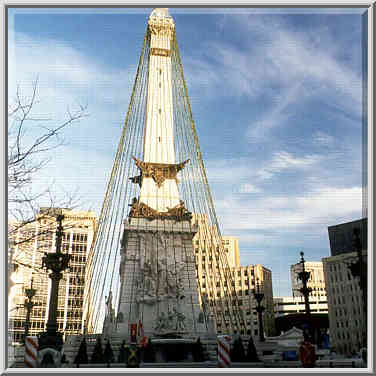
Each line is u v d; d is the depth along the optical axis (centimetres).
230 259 11931
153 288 5681
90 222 5719
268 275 11925
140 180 6738
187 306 5728
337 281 7031
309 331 3403
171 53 7038
